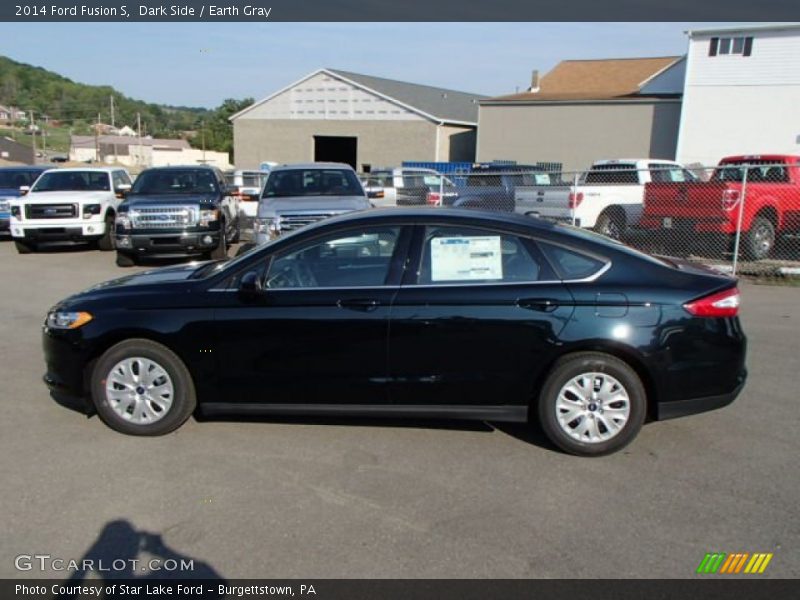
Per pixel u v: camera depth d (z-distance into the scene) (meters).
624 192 13.99
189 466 4.28
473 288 4.42
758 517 3.66
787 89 26.77
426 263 4.52
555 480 4.08
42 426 4.92
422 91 42.66
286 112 40.22
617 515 3.68
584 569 3.21
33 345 7.05
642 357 4.28
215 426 4.91
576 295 4.32
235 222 14.93
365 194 11.55
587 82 39.22
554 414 4.39
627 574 3.17
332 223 4.68
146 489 3.98
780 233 12.38
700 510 3.73
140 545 3.43
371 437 4.72
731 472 4.18
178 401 4.70
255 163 41.69
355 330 4.46
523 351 4.37
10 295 9.74
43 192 14.62
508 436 4.74
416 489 3.97
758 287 10.13
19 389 5.70
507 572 3.19
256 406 4.68
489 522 3.61
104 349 4.75
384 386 4.50
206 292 4.65
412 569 3.21
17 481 4.08
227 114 95.75
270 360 4.56
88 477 4.13
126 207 11.98
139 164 88.88
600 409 4.36
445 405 4.53
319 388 4.57
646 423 4.94
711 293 4.34
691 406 4.37
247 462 4.33
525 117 34.19
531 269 4.44
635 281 4.35
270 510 3.74
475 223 4.53
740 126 27.97
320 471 4.20
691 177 15.88
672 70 32.78
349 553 3.35
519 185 14.49
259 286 4.53
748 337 7.22
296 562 3.28
